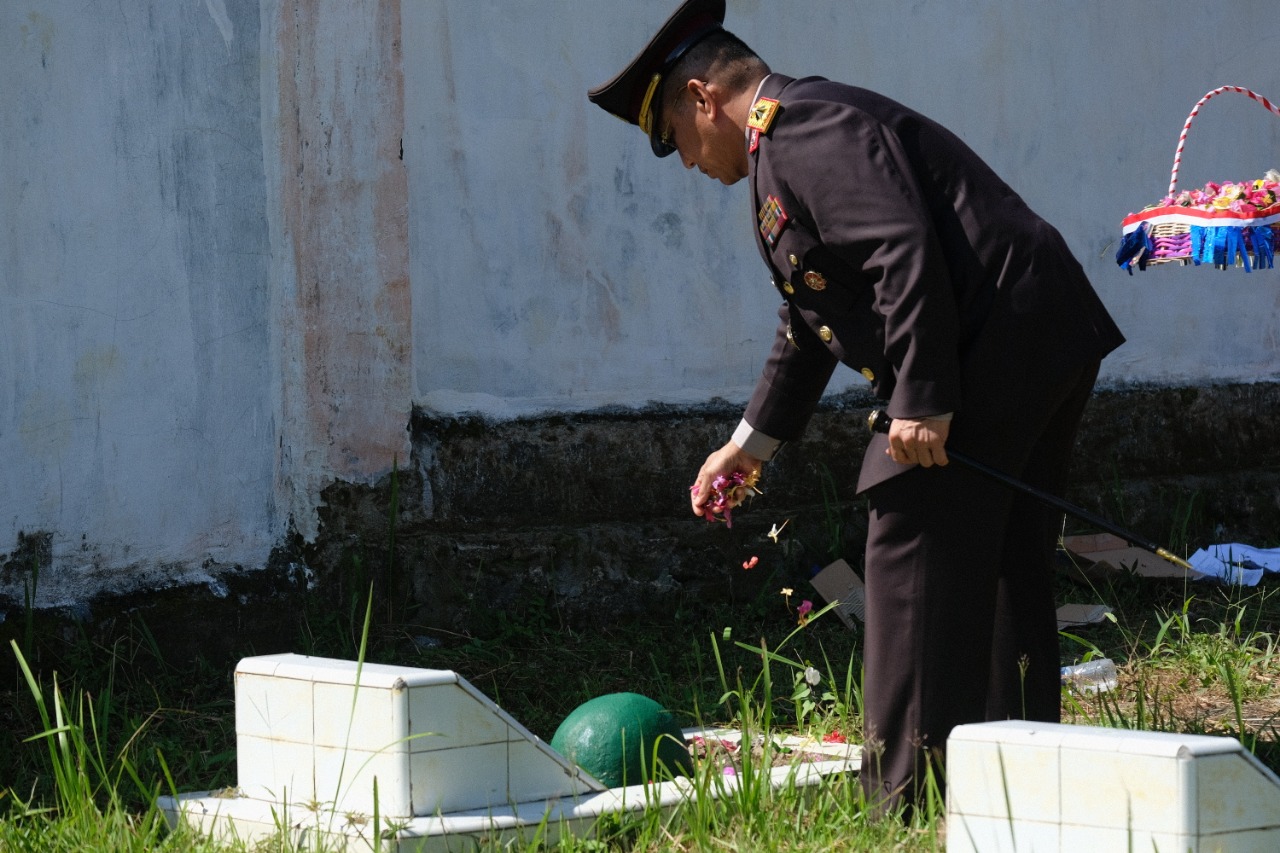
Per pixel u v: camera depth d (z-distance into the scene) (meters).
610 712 5.26
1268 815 3.81
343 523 8.54
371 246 8.57
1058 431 5.37
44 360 7.32
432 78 8.84
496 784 4.78
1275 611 9.49
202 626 7.87
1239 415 12.36
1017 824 4.00
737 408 10.03
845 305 5.06
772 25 10.06
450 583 8.81
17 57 7.20
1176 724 6.49
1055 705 5.45
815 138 4.89
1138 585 10.01
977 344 4.91
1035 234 5.00
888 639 5.04
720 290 9.98
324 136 8.36
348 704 4.70
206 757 6.18
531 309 9.26
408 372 8.77
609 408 9.53
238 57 8.01
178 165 7.81
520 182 9.20
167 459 7.79
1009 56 11.14
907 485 5.00
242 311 8.09
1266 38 12.59
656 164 9.71
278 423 8.27
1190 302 12.16
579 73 9.41
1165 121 12.01
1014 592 5.42
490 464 9.07
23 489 7.26
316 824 4.56
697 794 4.85
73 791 4.98
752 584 9.74
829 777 5.23
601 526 9.41
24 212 7.23
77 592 7.46
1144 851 3.78
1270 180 7.31
